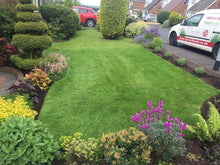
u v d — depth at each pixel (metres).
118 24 11.66
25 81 4.64
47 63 5.92
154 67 7.05
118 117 4.06
